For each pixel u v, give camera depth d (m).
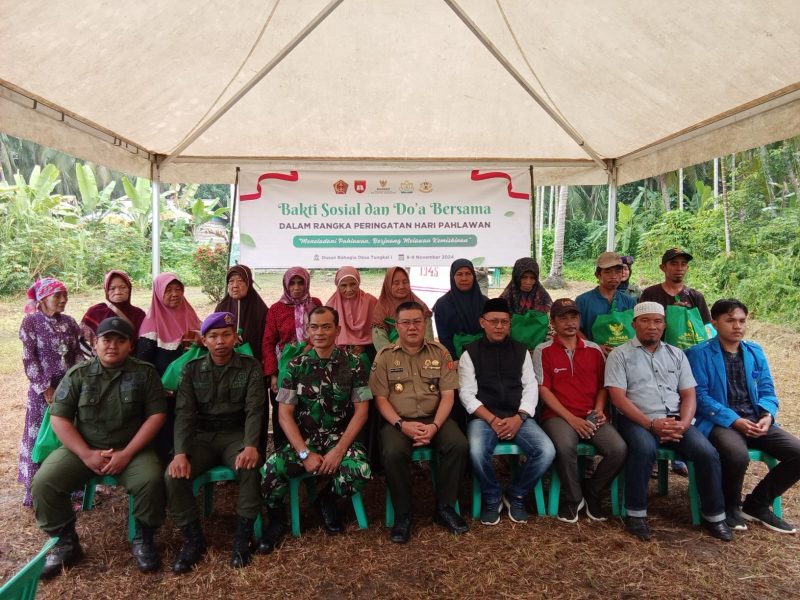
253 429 3.07
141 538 2.85
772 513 3.21
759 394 3.38
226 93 4.12
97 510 3.44
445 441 3.17
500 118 4.59
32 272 12.89
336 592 2.59
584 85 4.04
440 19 3.58
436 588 2.62
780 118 3.46
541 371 3.55
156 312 3.51
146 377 3.05
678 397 3.34
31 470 3.40
